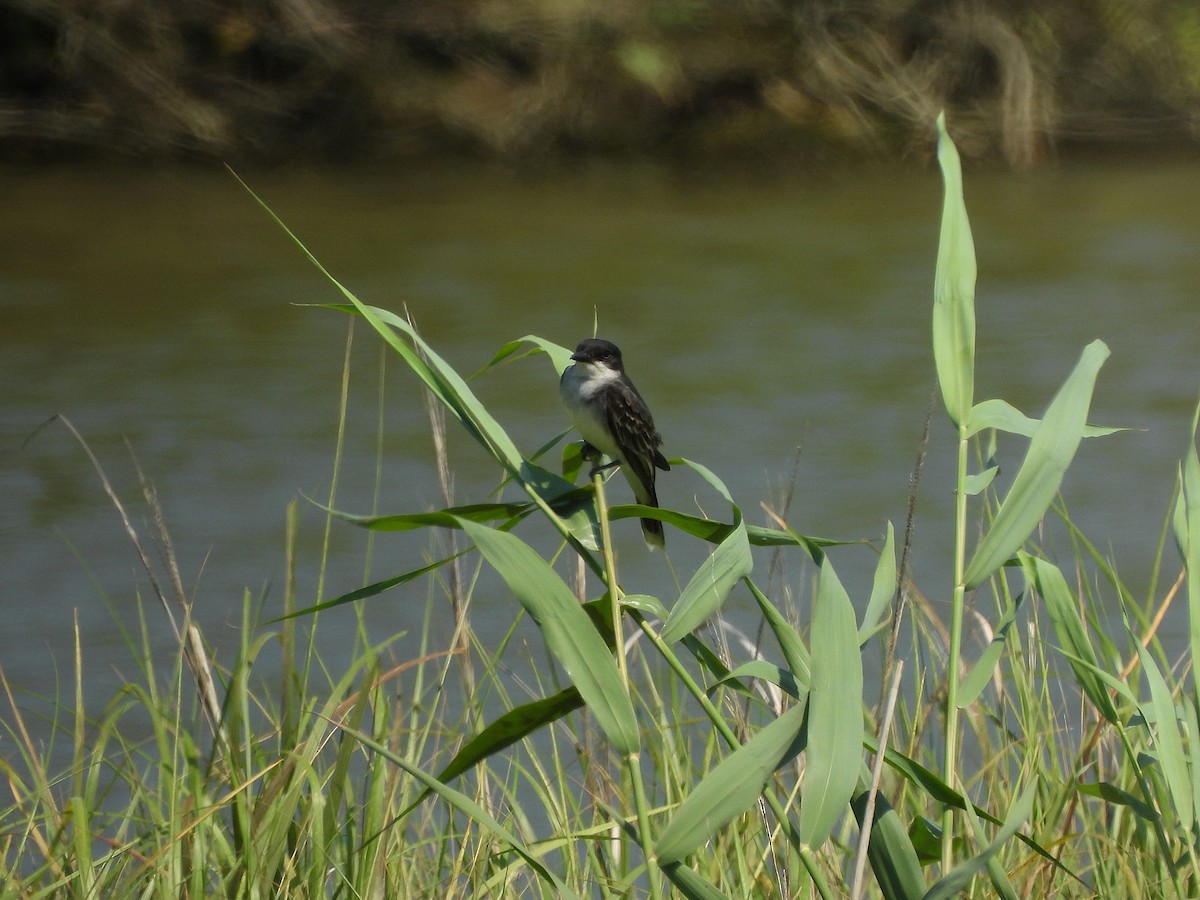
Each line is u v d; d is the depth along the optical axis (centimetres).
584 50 4038
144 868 532
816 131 4019
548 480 485
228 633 1132
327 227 3284
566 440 1727
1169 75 4122
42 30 3962
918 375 2003
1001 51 3962
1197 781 470
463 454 1677
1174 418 1778
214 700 561
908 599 655
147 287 2662
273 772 575
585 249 3012
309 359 2147
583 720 646
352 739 534
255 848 520
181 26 3956
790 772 650
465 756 448
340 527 1419
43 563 1312
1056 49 4072
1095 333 2223
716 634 616
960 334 471
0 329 2347
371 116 4044
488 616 1132
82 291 2631
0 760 602
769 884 568
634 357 2139
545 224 3322
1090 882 619
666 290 2608
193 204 3544
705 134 4050
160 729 577
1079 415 463
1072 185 3722
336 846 570
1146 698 690
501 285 2666
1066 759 654
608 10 4031
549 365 2109
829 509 1451
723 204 3575
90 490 1540
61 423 1808
